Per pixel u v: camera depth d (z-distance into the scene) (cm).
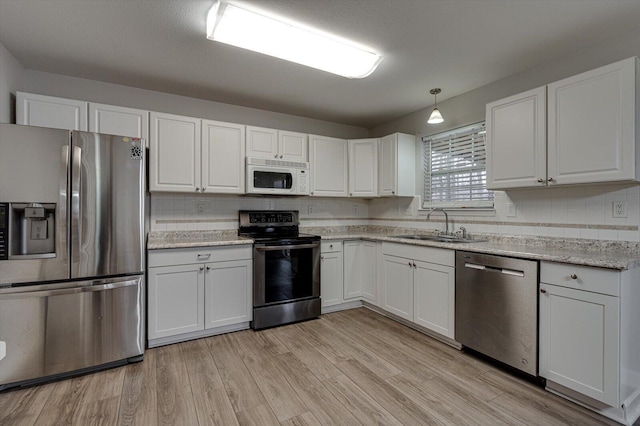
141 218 236
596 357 172
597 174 195
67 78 274
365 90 307
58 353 206
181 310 264
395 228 395
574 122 205
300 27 201
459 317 246
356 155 385
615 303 165
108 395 191
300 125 391
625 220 205
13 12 187
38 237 203
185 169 289
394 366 227
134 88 299
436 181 350
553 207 242
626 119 183
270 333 288
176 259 262
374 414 174
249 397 189
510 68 261
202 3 181
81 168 213
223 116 342
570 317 182
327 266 341
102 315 219
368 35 212
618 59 212
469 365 228
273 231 364
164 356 242
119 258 227
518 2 179
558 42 222
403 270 301
